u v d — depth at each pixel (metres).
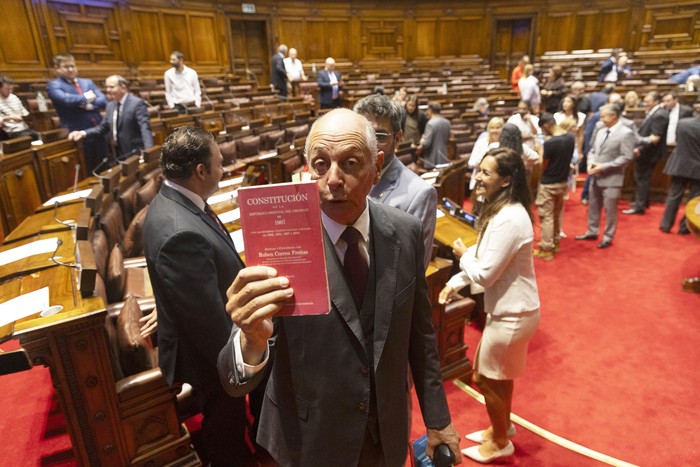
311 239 0.83
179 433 1.98
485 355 2.07
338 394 1.06
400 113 1.72
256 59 13.02
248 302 0.85
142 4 10.20
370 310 1.08
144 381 1.82
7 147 3.70
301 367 1.05
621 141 4.63
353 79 12.56
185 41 11.07
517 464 2.24
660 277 4.29
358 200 0.98
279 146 5.28
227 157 5.07
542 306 3.84
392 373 1.12
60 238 2.51
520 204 1.92
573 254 4.89
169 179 1.93
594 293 4.03
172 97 7.27
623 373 2.94
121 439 1.85
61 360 1.67
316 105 10.40
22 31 8.29
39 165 4.04
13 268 2.14
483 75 13.44
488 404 2.16
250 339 0.92
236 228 2.84
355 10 13.40
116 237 2.79
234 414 1.96
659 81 10.21
